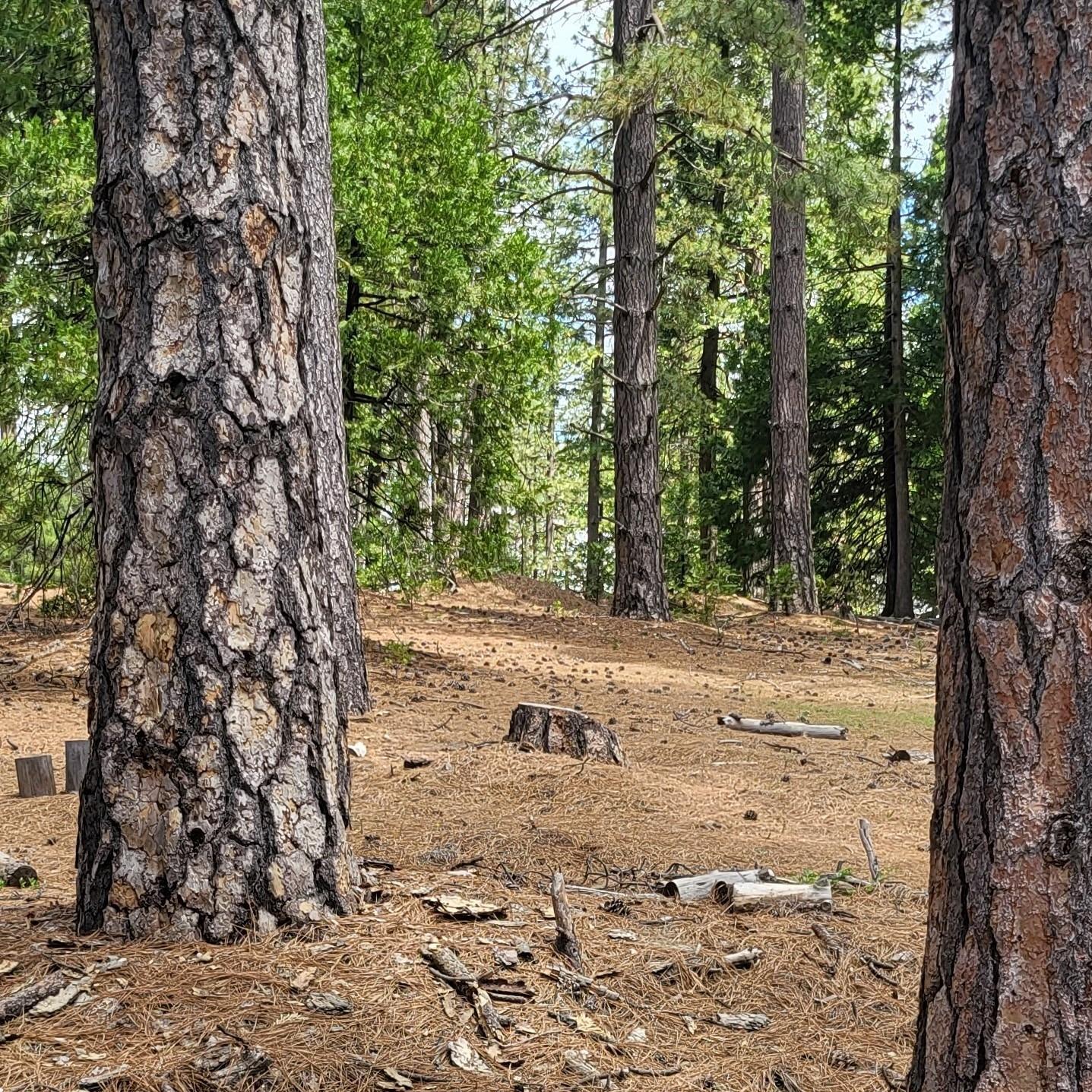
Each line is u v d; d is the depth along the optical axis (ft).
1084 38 7.41
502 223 44.52
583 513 126.93
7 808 19.54
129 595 11.03
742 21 47.65
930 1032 7.94
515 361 41.45
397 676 34.83
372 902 12.25
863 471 90.38
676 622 56.59
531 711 24.45
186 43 11.23
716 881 15.08
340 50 44.29
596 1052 9.92
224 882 10.90
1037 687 7.38
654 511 56.95
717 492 90.48
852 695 38.73
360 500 42.39
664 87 47.83
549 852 17.30
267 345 11.41
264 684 11.16
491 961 11.10
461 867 15.83
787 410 65.00
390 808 19.51
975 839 7.63
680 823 19.83
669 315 84.48
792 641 54.19
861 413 86.84
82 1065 8.73
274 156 11.59
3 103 40.11
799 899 14.42
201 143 11.23
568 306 70.33
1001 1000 7.43
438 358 41.16
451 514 49.19
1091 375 7.34
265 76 11.55
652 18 51.21
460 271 41.14
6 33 39.63
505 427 43.01
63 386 35.55
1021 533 7.47
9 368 36.06
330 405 28.58
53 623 40.06
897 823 21.21
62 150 36.35
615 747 24.17
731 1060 10.18
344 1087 8.79
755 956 12.42
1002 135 7.64
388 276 40.98
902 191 59.06
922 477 90.12
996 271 7.63
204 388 11.10
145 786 10.95
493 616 52.90
